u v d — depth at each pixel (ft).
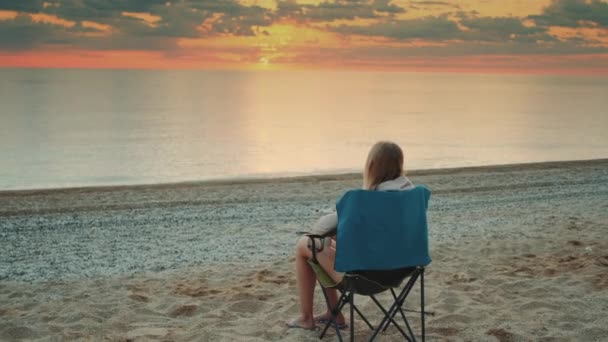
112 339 13.21
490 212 36.14
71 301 17.35
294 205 39.27
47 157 102.58
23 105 328.70
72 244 27.96
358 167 87.92
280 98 471.62
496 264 21.04
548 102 407.44
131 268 22.91
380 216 10.78
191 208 38.22
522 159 96.73
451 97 515.50
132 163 94.22
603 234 26.84
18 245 27.76
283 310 15.12
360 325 14.12
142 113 251.19
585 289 16.78
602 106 339.57
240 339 13.03
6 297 18.33
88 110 275.39
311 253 12.61
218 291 18.24
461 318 14.33
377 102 393.91
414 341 12.04
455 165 89.15
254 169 86.48
